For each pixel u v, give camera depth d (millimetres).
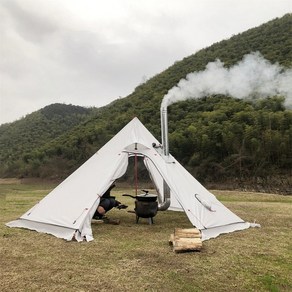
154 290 3691
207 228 6078
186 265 4480
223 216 6672
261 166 24422
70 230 5887
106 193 7387
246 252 5098
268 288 3758
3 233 6211
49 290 3678
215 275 4129
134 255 4914
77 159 37719
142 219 7750
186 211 6203
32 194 17781
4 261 4648
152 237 6012
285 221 7660
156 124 33094
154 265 4477
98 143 36781
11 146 58906
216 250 5188
